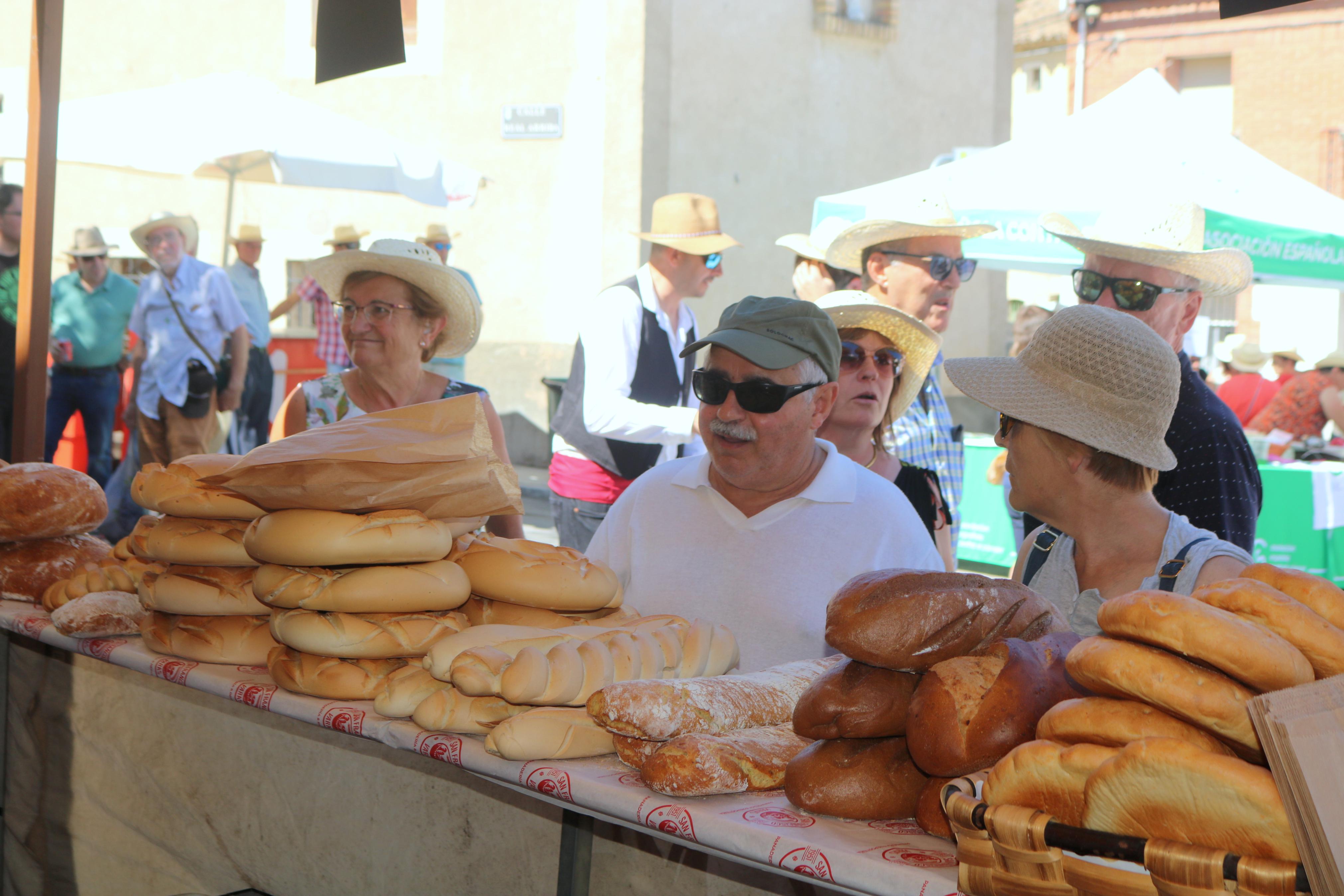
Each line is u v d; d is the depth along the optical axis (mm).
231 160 8750
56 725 2771
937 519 2971
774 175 10750
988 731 1147
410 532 1648
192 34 11203
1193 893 924
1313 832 862
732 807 1297
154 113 7801
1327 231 6340
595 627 1683
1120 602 1060
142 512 7012
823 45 10914
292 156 7828
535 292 10422
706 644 1729
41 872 2809
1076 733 1051
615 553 2510
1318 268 6348
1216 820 931
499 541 1852
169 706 2514
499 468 1797
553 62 10125
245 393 8070
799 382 2168
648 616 2062
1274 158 22969
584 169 10148
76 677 2717
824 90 10969
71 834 2742
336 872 2211
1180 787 941
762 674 1611
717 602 2320
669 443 3910
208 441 7305
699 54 10211
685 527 2398
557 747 1439
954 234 3674
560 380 8047
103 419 7020
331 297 3342
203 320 7125
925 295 3711
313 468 1616
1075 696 1184
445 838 2033
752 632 2275
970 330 12641
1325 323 17438
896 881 1102
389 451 1650
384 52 2459
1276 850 911
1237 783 913
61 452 7000
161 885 2537
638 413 3875
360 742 2150
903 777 1247
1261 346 17609
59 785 2770
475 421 1762
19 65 7395
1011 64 12219
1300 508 6715
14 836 2877
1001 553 7598
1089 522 1857
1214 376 11836
